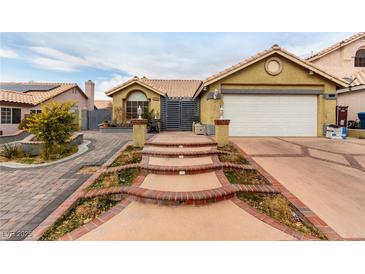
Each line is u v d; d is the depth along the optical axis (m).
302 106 13.19
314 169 6.41
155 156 7.23
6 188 5.25
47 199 4.63
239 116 13.10
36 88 23.03
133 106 18.88
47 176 6.14
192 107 18.77
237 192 4.84
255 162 7.10
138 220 3.86
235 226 3.63
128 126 16.58
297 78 12.88
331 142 11.05
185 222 3.78
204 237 3.38
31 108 17.83
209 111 12.88
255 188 4.98
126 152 8.24
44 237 3.39
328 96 12.95
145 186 5.05
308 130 13.23
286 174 5.96
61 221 3.83
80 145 10.38
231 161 6.88
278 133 13.20
